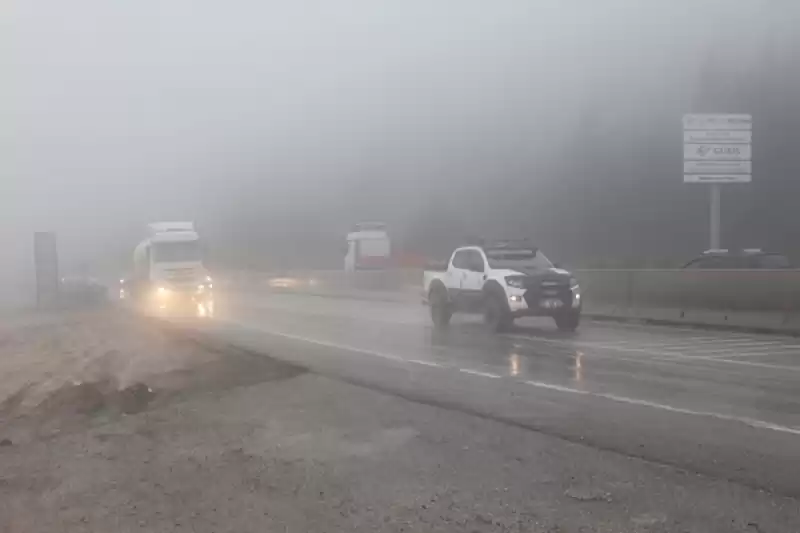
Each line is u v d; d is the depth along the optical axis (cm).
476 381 1206
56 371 1547
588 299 2517
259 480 698
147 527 593
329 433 863
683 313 2178
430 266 2208
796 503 610
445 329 2112
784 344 1688
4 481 737
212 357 1480
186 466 760
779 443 797
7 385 1438
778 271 1936
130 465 775
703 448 779
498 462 734
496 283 1941
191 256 3077
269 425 918
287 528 577
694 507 602
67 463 795
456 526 571
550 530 560
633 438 821
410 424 896
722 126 3338
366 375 1270
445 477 691
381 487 667
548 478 682
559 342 1747
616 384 1172
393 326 2241
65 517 623
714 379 1214
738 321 2011
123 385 1231
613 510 598
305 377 1235
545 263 2058
